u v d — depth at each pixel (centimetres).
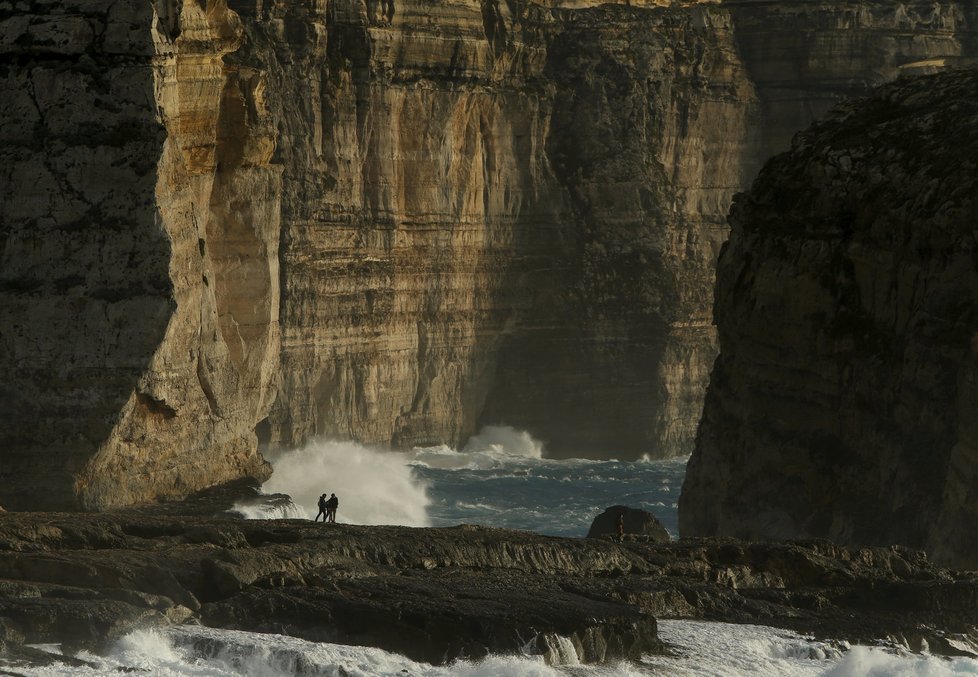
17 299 17200
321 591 12519
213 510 17312
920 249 17725
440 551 14050
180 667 11194
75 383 17062
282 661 11356
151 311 17188
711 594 14038
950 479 16150
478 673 11638
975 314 16888
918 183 18100
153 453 17750
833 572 14912
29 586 11769
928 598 14462
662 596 13738
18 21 17662
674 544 15438
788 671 12731
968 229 17225
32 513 14988
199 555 12950
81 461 16938
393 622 12044
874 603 14612
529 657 11919
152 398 17350
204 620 12062
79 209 17362
